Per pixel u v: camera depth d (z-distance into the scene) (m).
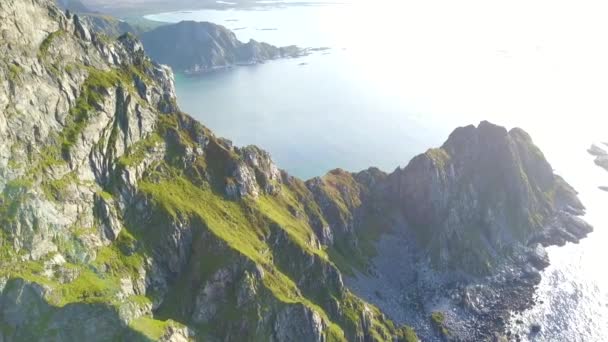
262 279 159.00
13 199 127.50
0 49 137.12
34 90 142.50
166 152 180.50
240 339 148.38
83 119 153.12
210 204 177.12
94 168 153.25
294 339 155.00
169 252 157.38
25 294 120.81
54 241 132.25
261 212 187.88
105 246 145.38
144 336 126.00
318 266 181.75
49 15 159.00
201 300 151.38
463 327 199.38
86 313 124.44
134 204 159.88
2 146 129.50
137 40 196.00
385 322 190.88
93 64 170.62
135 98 175.62
